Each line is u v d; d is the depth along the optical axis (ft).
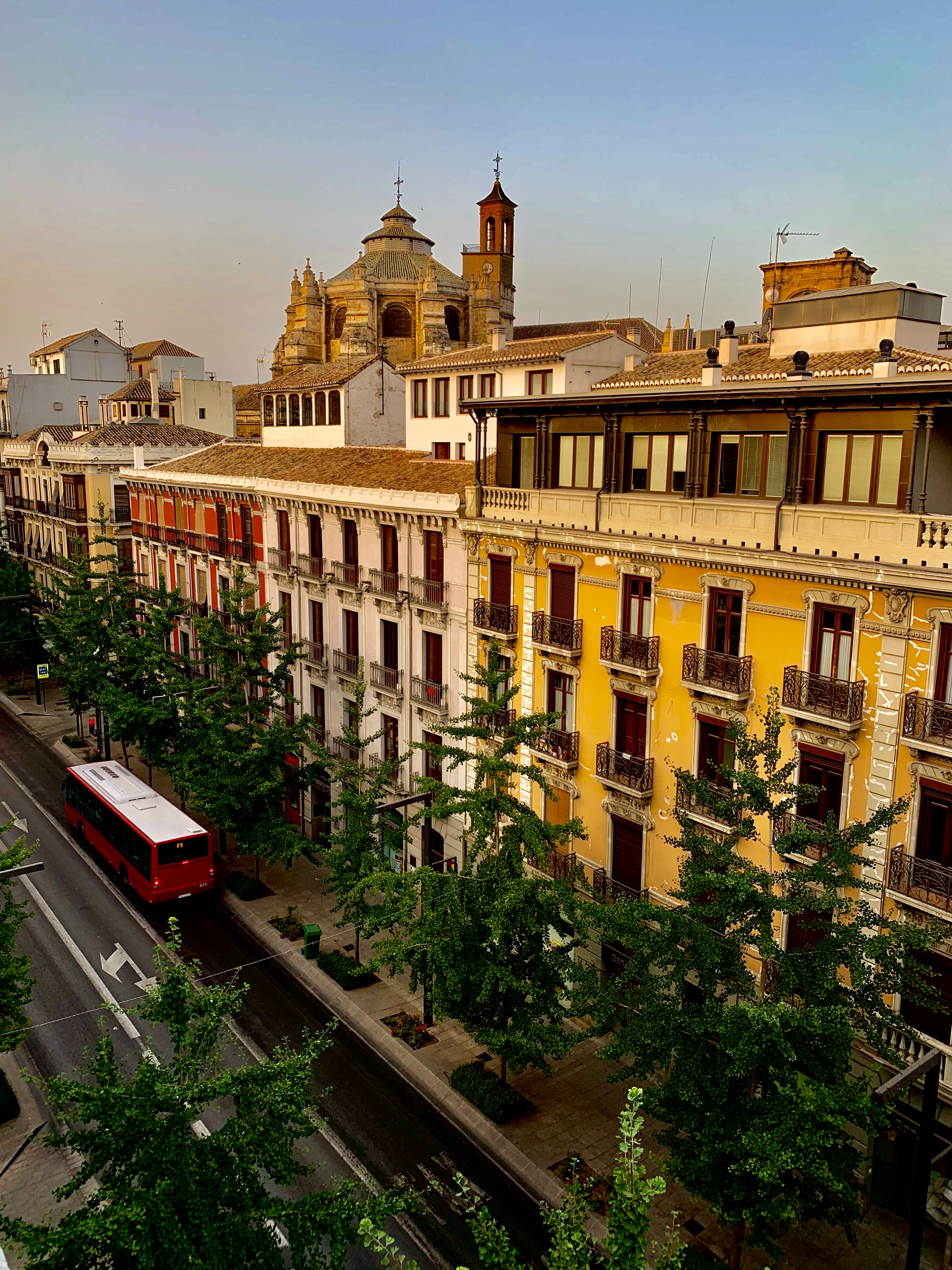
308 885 119.75
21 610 196.13
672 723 78.38
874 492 65.98
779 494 72.18
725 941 59.36
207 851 110.42
